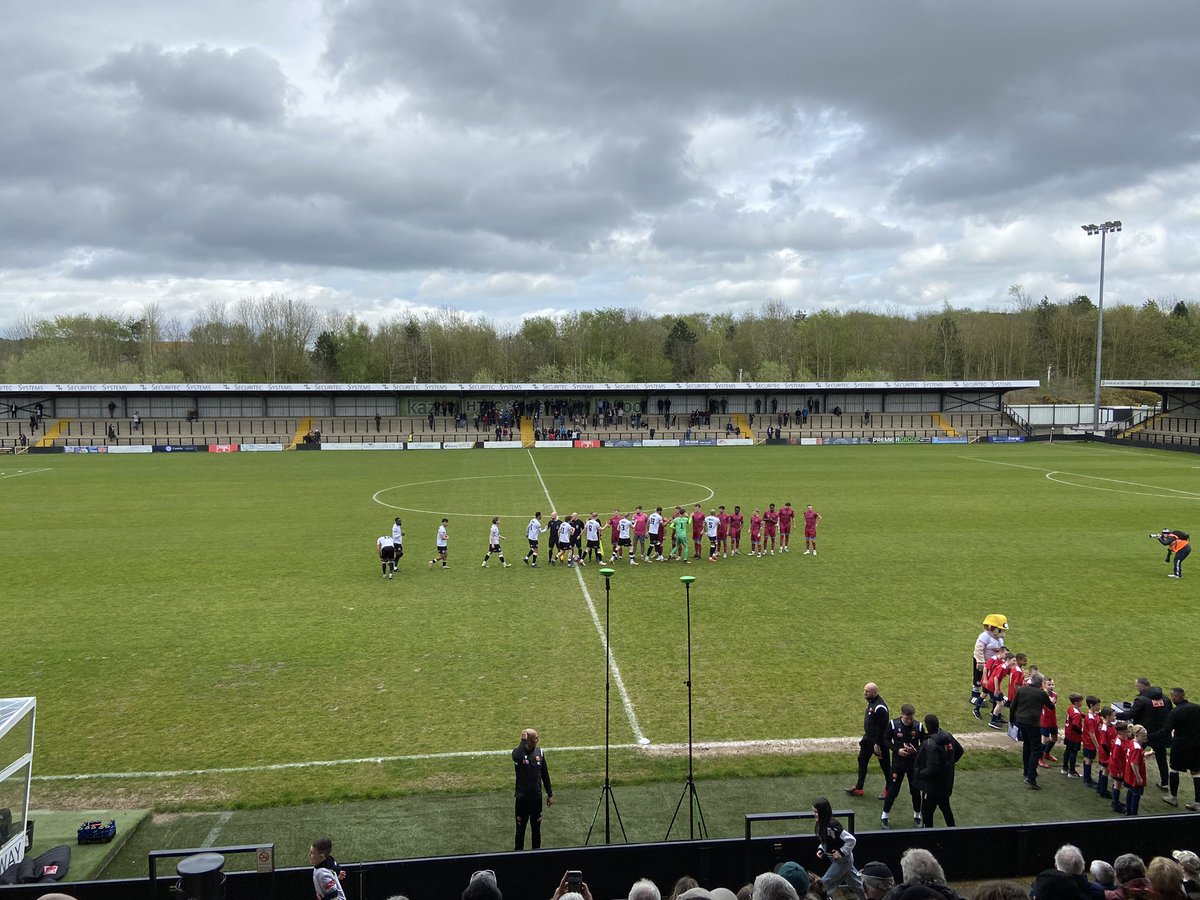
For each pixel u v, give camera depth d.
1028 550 33.88
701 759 15.40
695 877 11.02
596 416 102.19
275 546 35.31
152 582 28.98
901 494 50.66
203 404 99.25
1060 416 112.06
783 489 53.19
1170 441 83.50
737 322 173.12
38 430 91.81
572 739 16.25
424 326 147.62
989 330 146.25
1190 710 14.14
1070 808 13.99
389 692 18.72
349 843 12.67
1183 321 140.38
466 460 75.25
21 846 12.11
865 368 145.50
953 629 23.19
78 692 18.80
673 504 46.81
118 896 10.14
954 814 13.73
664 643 22.09
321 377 144.88
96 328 138.88
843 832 10.77
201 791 14.29
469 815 13.53
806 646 21.77
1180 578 28.89
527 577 29.77
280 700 18.30
